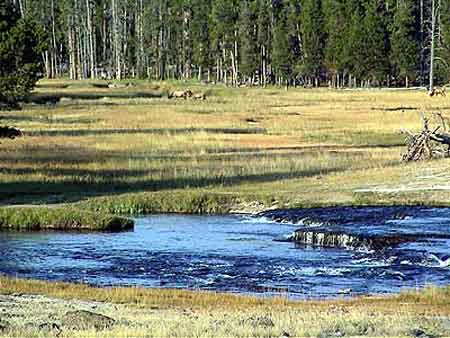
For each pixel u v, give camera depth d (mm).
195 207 48781
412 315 21516
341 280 30938
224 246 38250
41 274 31828
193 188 52594
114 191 51719
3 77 54281
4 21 54906
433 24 133750
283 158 61750
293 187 52688
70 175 54844
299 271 32719
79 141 71312
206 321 19391
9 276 30797
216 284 30250
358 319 19766
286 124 87000
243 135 77500
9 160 59656
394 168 56938
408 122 86812
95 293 25625
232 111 102438
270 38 178125
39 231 42719
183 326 18438
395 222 42688
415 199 48438
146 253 36500
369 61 156250
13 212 43562
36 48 55656
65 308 22266
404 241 37531
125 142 71188
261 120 91750
